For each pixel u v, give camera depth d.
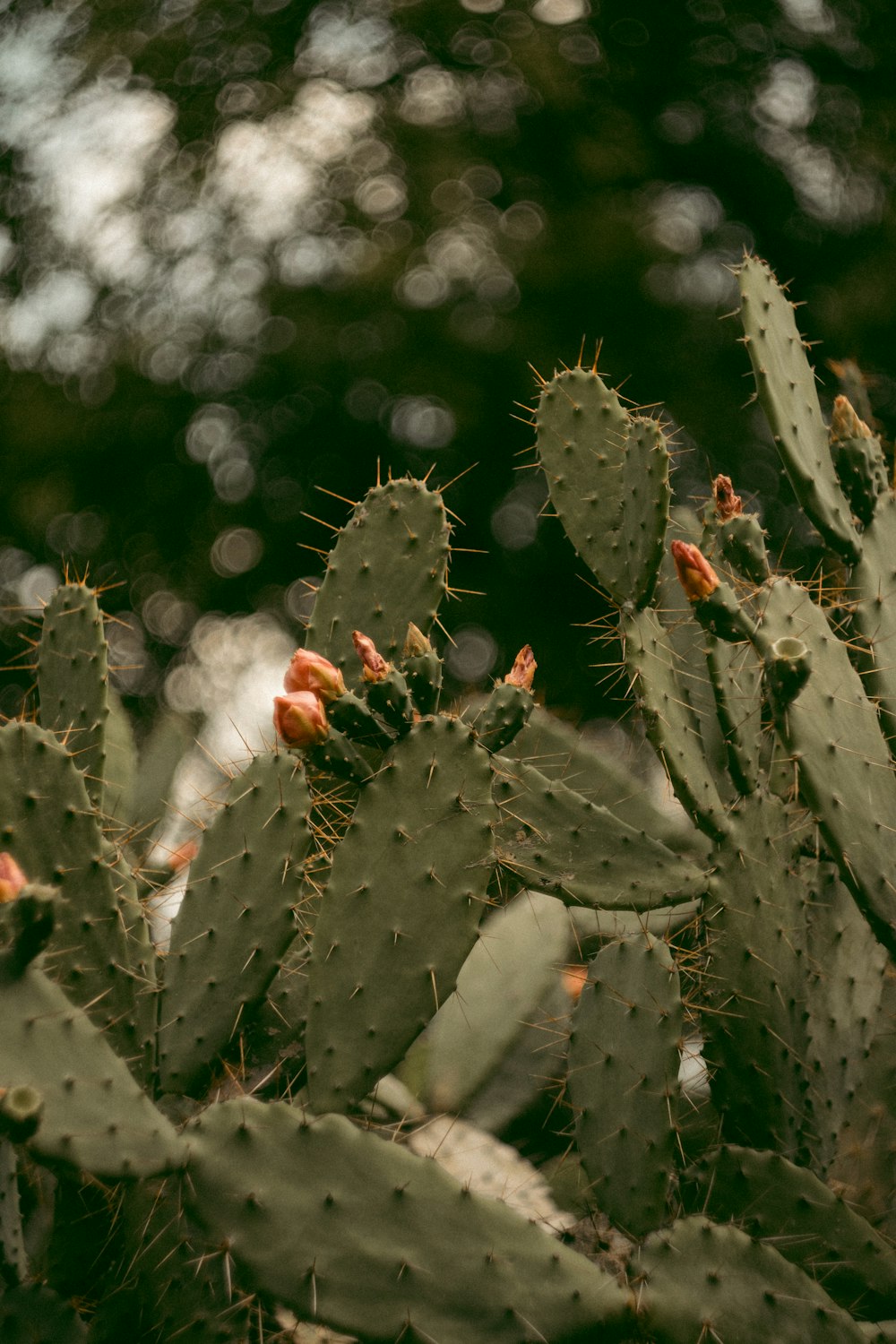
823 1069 1.95
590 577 6.18
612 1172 1.83
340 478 6.52
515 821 2.00
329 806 2.12
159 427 6.55
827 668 1.95
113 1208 1.77
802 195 7.02
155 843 2.09
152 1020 1.79
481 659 6.21
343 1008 1.76
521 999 2.22
